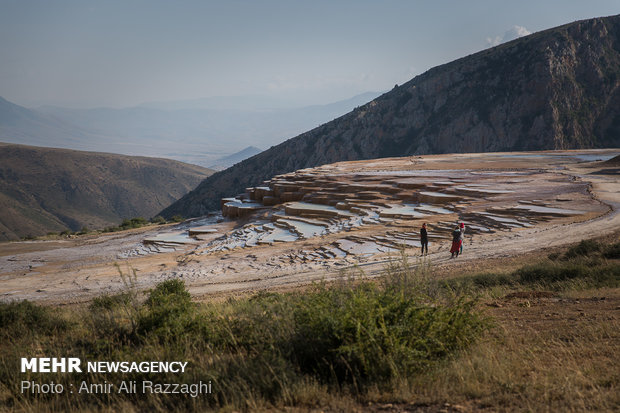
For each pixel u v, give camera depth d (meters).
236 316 7.62
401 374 4.96
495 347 6.05
